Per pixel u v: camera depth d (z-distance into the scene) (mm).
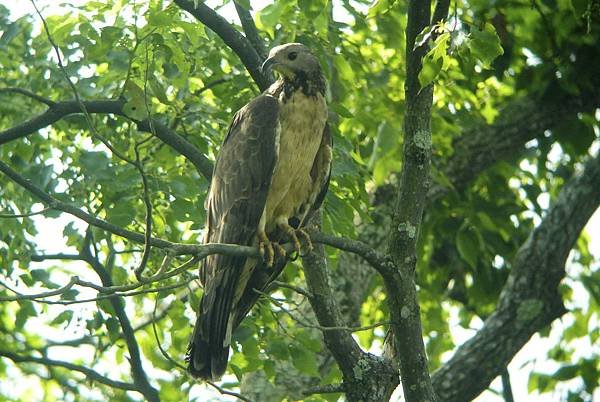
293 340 11383
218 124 12438
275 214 10359
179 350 11891
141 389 12219
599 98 16172
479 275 17500
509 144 15828
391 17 13391
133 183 10680
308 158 10375
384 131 13688
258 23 12820
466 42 8500
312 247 9992
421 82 8391
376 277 16203
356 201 11930
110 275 11953
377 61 14828
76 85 11938
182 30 11305
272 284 9680
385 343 10156
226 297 9617
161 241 8039
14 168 12570
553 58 16031
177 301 11820
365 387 9922
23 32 13406
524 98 16188
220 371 9523
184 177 10891
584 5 10453
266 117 10281
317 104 10430
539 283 14562
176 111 12055
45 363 12547
